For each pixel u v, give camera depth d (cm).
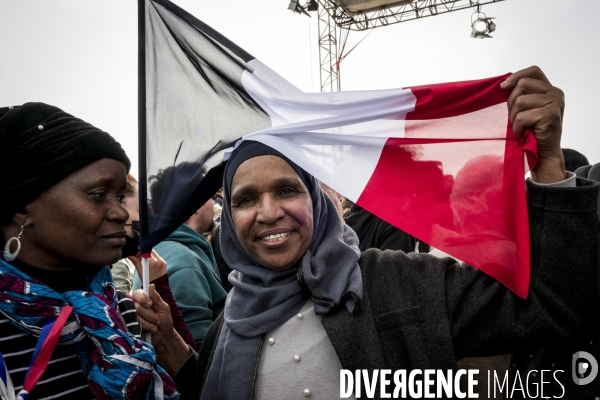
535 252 124
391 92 146
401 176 144
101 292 114
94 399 106
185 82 154
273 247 133
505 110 137
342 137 147
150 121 149
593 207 120
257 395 132
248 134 143
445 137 144
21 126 101
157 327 150
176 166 150
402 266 140
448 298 130
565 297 119
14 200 98
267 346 136
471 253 131
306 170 132
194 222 244
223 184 146
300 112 153
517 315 123
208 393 139
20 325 98
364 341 126
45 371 102
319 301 130
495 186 133
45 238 101
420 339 125
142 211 146
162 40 153
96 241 105
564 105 124
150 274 170
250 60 157
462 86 139
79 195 102
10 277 98
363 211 287
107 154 107
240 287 144
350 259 137
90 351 106
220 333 148
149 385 109
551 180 125
